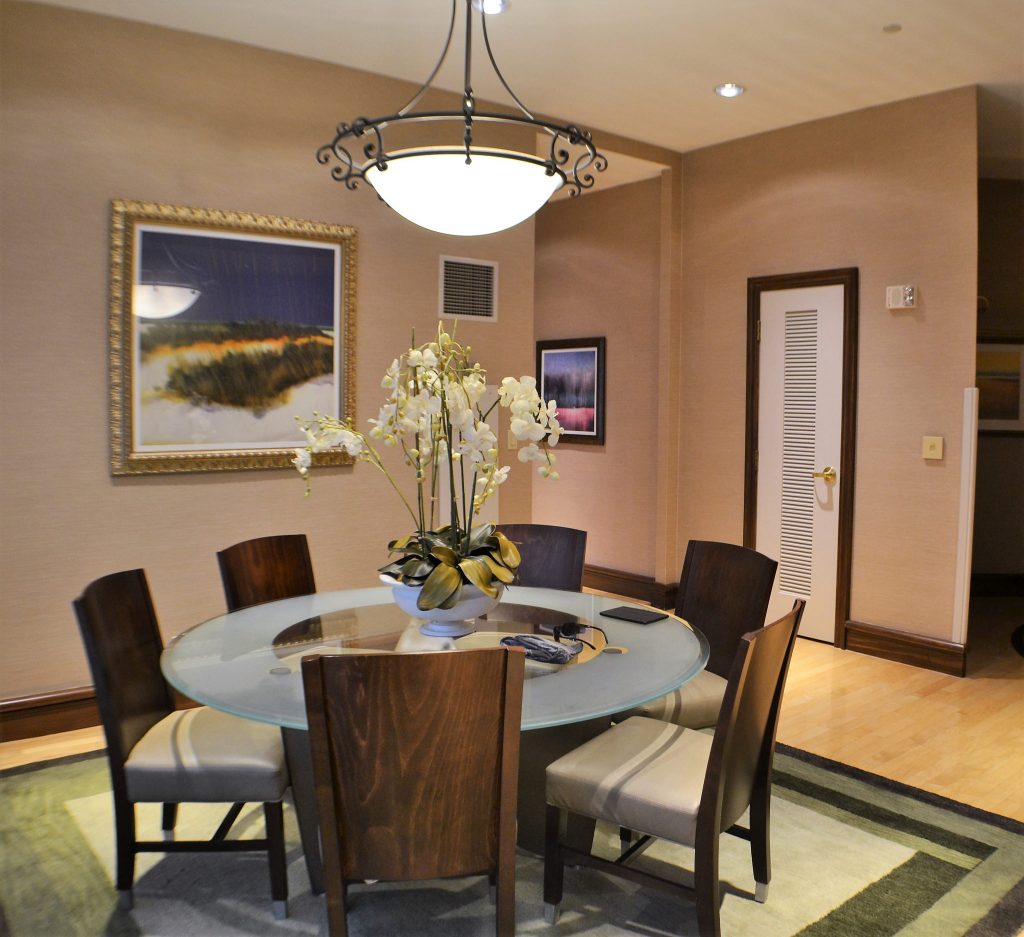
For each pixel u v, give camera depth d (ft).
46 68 11.34
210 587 12.97
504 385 7.80
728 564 9.98
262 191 13.08
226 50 12.62
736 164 17.53
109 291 11.91
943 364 14.67
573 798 7.22
